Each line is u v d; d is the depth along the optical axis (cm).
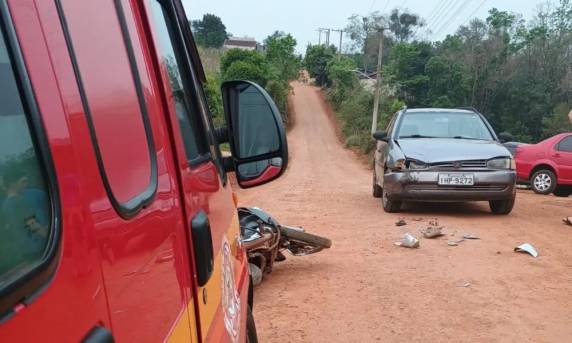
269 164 264
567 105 5022
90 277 104
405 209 947
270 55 6925
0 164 85
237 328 246
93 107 118
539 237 720
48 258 90
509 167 841
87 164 109
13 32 91
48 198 94
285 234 571
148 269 136
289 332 427
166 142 167
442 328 430
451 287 523
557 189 1522
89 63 121
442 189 832
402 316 455
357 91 6212
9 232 84
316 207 1023
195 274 177
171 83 190
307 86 8538
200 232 179
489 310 465
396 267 591
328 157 4606
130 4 159
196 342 174
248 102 267
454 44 5969
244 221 534
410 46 5769
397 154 870
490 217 870
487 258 619
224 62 5491
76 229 101
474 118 974
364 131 4981
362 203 1059
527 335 415
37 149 92
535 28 5884
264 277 564
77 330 97
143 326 129
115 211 119
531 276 552
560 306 471
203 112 241
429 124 962
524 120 5516
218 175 245
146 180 143
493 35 5838
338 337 417
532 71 5481
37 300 86
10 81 89
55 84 102
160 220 149
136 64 152
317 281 549
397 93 5688
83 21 121
